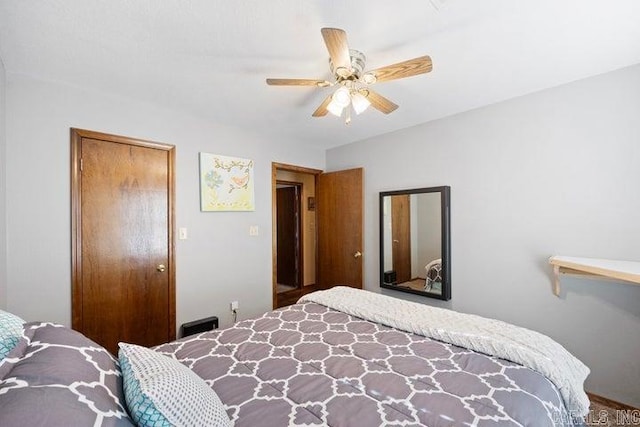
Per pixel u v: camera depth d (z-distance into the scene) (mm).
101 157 2381
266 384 1204
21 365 742
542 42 1697
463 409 1011
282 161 3656
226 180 3131
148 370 905
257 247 3418
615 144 2002
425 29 1578
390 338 1604
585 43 1708
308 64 1939
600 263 1870
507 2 1380
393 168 3367
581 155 2137
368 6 1403
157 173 2670
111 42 1689
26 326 967
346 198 3795
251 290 3357
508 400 1049
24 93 2066
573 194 2172
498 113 2541
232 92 2369
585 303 2127
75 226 2244
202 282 2963
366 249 3648
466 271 2754
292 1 1369
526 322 2396
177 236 2789
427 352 1436
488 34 1623
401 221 3246
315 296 2305
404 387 1151
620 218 1985
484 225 2635
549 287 2281
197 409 841
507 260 2498
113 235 2434
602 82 2053
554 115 2254
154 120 2652
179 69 2008
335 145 4004
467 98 2477
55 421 585
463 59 1877
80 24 1524
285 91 2352
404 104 2596
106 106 2396
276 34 1624
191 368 1316
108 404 738
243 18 1487
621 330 1993
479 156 2662
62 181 2207
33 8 1397
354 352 1455
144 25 1540
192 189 2898
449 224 2865
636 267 1714
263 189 3471
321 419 994
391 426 951
